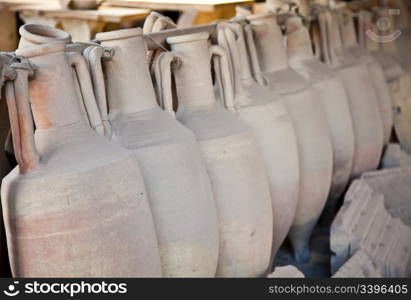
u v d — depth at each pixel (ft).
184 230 7.63
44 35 7.08
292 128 10.28
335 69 13.67
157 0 10.29
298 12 13.25
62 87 6.73
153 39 8.50
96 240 6.42
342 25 14.62
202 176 7.89
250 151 8.83
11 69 6.19
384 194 13.06
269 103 9.96
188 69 8.65
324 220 13.57
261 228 8.98
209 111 8.79
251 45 10.39
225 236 8.71
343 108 12.86
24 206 6.27
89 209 6.38
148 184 7.43
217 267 8.86
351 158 13.24
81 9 13.10
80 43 7.60
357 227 11.00
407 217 12.82
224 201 8.62
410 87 16.57
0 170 7.38
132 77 7.66
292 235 11.80
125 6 13.17
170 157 7.54
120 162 6.66
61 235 6.30
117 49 7.59
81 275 6.41
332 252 10.80
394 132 17.19
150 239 6.92
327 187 11.80
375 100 14.29
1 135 7.49
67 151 6.57
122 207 6.59
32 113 6.86
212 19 15.07
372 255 10.52
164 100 8.15
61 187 6.30
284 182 10.11
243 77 10.09
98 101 7.31
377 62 15.57
